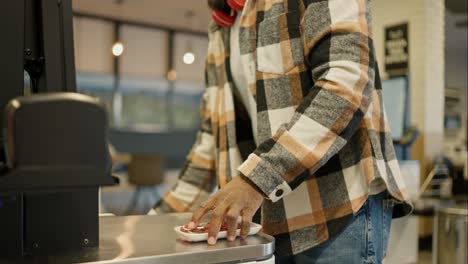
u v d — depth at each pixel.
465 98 3.02
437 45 3.00
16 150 0.49
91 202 0.69
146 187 6.75
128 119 8.76
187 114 9.53
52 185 0.51
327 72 0.82
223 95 1.08
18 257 0.63
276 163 0.76
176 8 6.75
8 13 0.65
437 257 2.14
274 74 0.93
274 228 0.94
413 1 2.97
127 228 0.82
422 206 2.21
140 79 8.38
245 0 1.00
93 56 7.62
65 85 0.69
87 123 0.52
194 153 1.20
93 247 0.68
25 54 0.69
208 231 0.72
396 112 2.53
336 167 0.91
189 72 8.53
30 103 0.49
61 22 0.69
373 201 0.93
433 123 2.92
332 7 0.85
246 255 0.70
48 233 0.67
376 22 3.12
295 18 0.92
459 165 2.60
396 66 3.04
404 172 2.21
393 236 2.01
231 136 1.04
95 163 0.52
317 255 0.91
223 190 0.76
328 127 0.79
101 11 7.01
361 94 0.81
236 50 1.03
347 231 0.89
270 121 0.92
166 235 0.77
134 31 7.89
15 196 0.64
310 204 0.92
